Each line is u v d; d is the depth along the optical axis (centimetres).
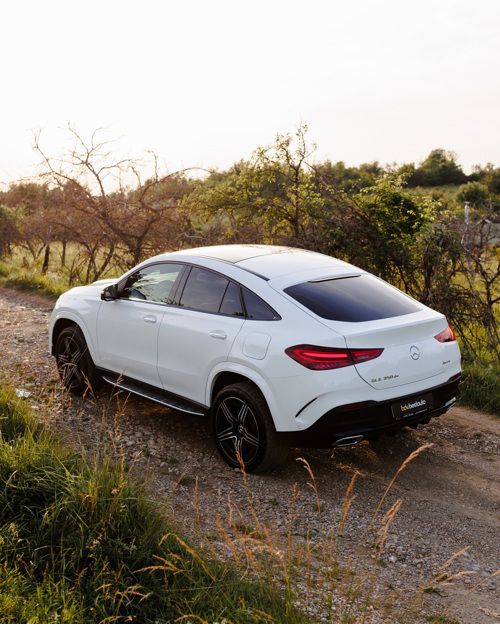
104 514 328
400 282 879
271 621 264
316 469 471
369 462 492
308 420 408
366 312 439
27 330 945
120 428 536
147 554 308
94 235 1206
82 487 341
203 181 1098
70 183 1121
